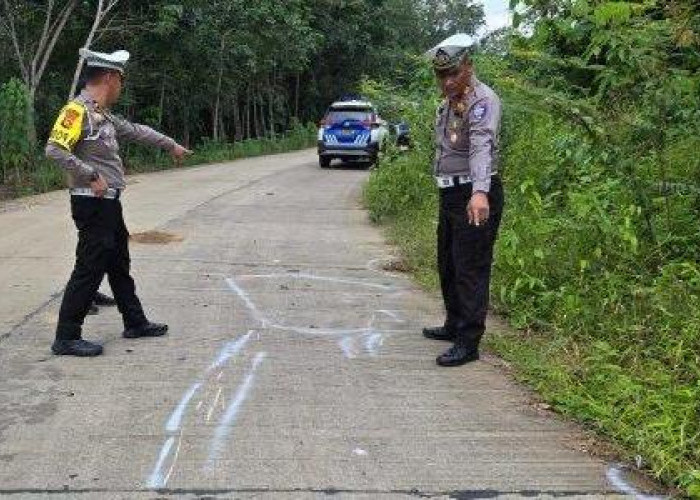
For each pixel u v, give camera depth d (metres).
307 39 29.81
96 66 4.93
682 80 5.61
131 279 5.33
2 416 4.09
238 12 24.50
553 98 5.93
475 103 4.72
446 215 5.05
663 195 6.01
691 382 4.37
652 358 4.73
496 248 6.49
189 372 4.75
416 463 3.67
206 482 3.45
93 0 19.98
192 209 11.42
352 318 5.98
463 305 5.00
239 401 4.33
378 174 11.57
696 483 3.38
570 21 6.16
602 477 3.57
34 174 15.55
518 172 7.87
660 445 3.71
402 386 4.62
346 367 4.91
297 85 40.88
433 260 7.79
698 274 5.29
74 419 4.06
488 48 8.20
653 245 5.93
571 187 6.82
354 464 3.64
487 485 3.48
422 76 10.80
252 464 3.62
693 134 5.96
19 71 19.36
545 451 3.82
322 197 13.13
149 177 17.64
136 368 4.79
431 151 10.62
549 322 5.69
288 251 8.38
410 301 6.51
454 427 4.07
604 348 4.84
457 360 4.97
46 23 18.23
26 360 4.90
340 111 20.05
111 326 5.63
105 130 4.90
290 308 6.19
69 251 8.24
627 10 5.50
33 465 3.57
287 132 36.78
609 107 5.92
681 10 5.64
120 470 3.54
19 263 7.65
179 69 23.95
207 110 31.08
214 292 6.61
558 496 3.40
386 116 12.27
